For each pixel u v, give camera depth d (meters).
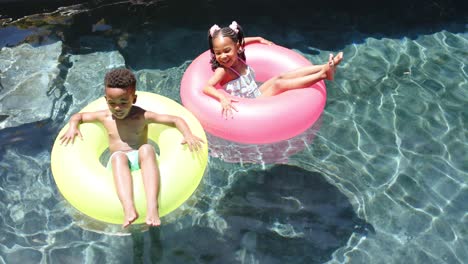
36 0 5.73
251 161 4.18
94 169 3.50
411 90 4.96
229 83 4.46
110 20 5.68
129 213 3.21
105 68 5.06
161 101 3.94
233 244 3.52
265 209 3.78
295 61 4.63
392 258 3.47
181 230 3.60
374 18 5.96
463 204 3.87
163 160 3.57
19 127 4.39
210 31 4.25
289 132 4.14
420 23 5.91
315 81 4.18
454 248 3.55
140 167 3.50
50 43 5.34
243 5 6.00
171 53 5.31
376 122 4.59
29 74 4.94
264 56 4.70
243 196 3.88
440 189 3.98
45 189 3.89
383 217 3.75
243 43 4.49
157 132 3.92
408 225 3.70
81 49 5.29
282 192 3.91
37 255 3.42
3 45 5.27
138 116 3.65
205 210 3.75
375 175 4.08
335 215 3.75
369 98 4.86
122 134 3.69
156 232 3.58
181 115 3.84
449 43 5.62
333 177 4.05
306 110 4.14
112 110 3.44
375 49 5.50
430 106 4.78
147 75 5.00
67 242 3.51
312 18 5.91
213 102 4.14
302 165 4.15
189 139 3.60
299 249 3.50
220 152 4.26
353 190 3.95
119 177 3.35
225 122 4.08
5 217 3.67
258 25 5.75
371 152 4.29
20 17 5.67
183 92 4.33
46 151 4.20
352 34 5.71
